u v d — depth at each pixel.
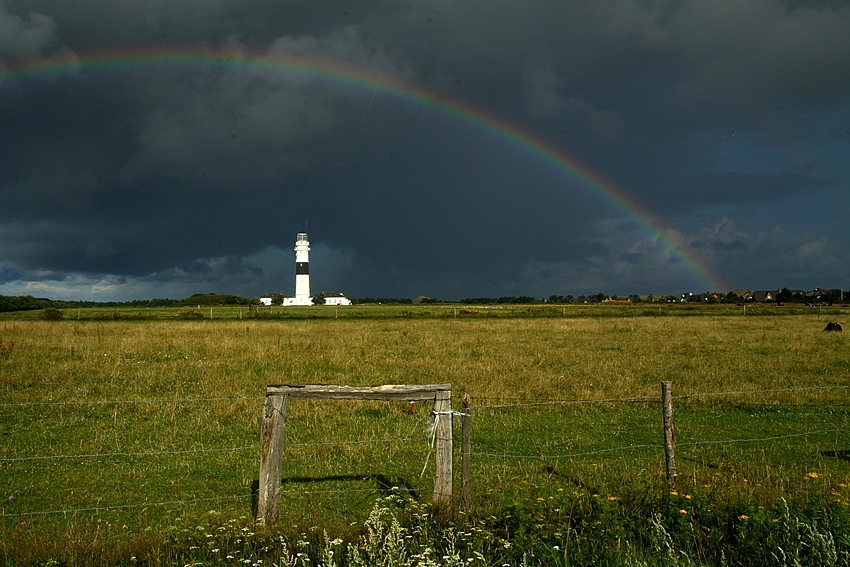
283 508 8.12
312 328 39.84
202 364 20.25
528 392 16.55
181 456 10.83
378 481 9.24
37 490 9.15
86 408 14.22
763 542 6.27
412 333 35.56
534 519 6.60
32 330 34.94
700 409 14.82
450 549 6.06
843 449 11.23
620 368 20.70
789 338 32.31
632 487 7.57
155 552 6.38
